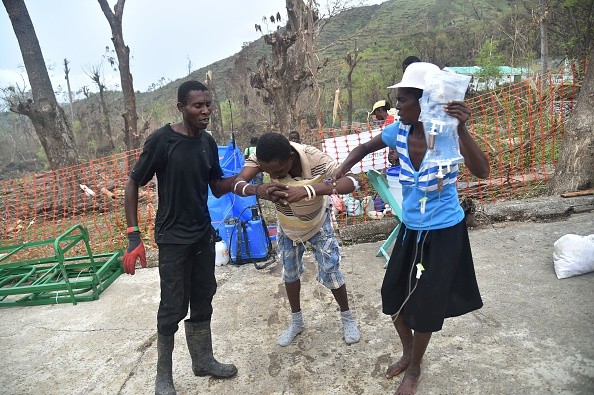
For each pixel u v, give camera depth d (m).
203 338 3.02
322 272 3.21
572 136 5.78
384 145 2.72
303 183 2.84
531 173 7.20
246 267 4.92
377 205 5.99
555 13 17.59
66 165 11.44
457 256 2.45
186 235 2.67
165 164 2.59
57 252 4.41
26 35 11.10
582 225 4.90
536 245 4.55
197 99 2.54
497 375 2.77
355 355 3.16
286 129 11.63
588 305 3.39
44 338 3.86
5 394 3.12
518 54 19.05
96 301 4.49
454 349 3.05
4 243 7.95
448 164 2.30
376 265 4.59
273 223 6.69
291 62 11.91
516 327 3.23
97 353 3.55
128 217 2.68
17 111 11.38
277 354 3.27
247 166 2.97
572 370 2.73
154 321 3.99
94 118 34.97
